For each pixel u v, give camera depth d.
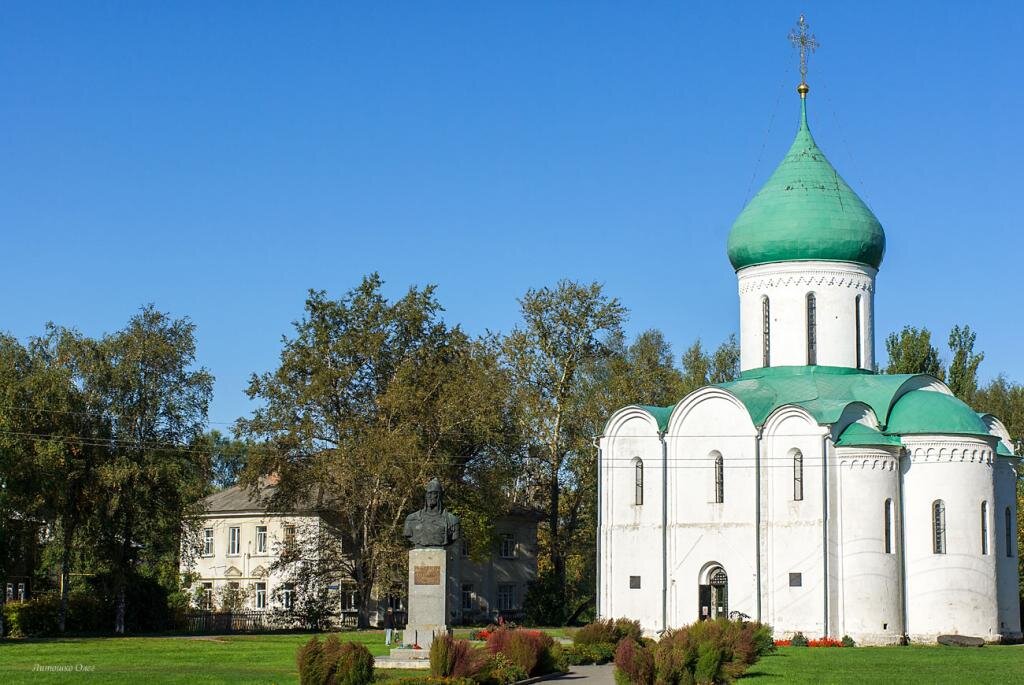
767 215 73.00
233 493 110.44
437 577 47.91
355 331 87.50
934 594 66.19
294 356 86.25
